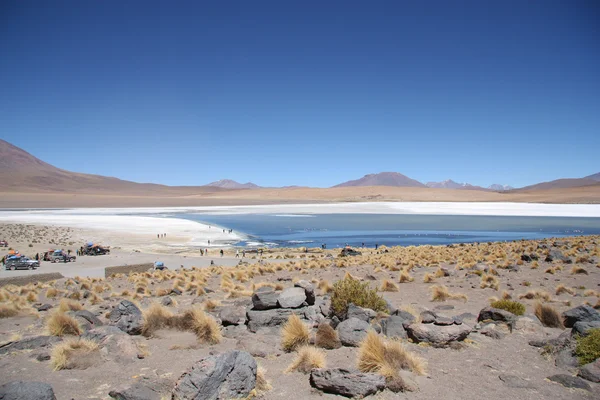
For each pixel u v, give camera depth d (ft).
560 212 536.83
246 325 34.96
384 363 22.18
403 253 128.36
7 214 481.05
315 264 101.55
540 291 47.60
